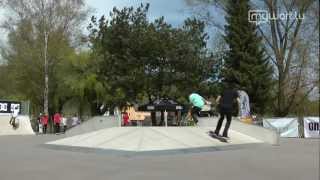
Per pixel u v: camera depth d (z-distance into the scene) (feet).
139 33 106.73
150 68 108.78
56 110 189.67
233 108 61.93
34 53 185.68
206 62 111.75
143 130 60.95
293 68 143.02
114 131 61.62
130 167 40.06
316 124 108.06
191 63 108.68
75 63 181.98
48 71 184.85
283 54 141.49
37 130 150.61
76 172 37.11
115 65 108.27
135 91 109.70
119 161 44.60
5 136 102.12
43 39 184.75
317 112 157.89
